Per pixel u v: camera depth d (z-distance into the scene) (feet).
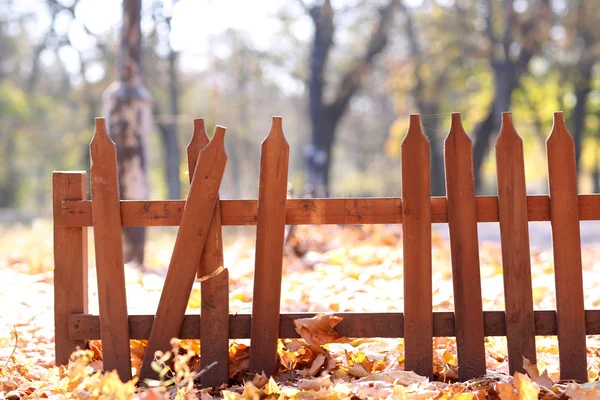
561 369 11.48
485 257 27.94
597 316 11.49
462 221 11.44
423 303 11.53
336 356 12.74
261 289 11.73
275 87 152.87
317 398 9.87
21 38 148.36
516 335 11.46
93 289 20.42
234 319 11.92
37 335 15.58
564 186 11.38
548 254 28.91
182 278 11.73
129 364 11.84
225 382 11.78
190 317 11.91
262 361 11.78
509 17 93.86
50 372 12.07
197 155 11.77
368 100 168.55
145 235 29.99
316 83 98.73
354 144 190.19
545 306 18.16
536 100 115.96
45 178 177.78
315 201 11.68
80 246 12.00
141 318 11.95
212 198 11.64
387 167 190.19
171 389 11.25
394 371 11.22
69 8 90.17
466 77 110.11
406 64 107.96
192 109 136.87
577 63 104.37
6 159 153.48
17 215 103.40
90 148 11.75
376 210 11.64
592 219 11.41
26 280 21.34
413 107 116.88
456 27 101.60
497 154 11.40
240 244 33.47
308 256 27.94
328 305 17.30
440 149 112.16
